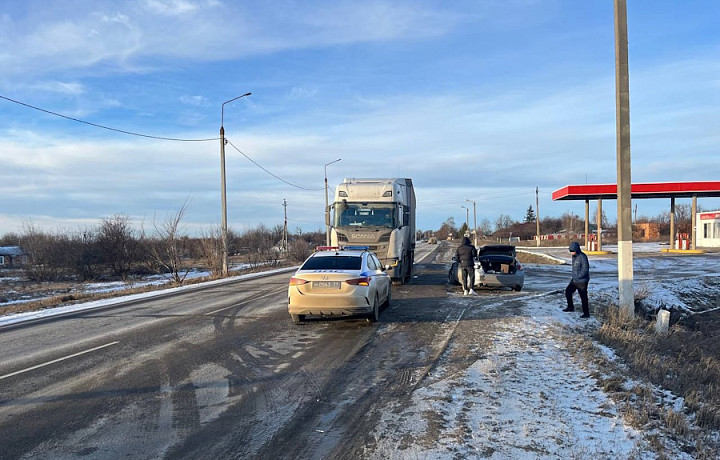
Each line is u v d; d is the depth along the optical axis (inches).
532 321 422.0
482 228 5378.9
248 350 332.5
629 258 446.6
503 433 186.4
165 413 214.1
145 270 1587.1
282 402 227.0
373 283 423.5
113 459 170.1
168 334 394.6
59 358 320.8
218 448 178.4
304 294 401.4
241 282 930.1
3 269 1983.3
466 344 339.3
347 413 211.5
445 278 878.4
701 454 167.2
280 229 2375.7
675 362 315.6
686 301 690.8
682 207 3469.5
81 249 1462.8
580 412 207.9
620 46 438.0
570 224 4101.9
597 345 329.7
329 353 321.7
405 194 793.6
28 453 175.0
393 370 278.4
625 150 442.6
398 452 171.9
